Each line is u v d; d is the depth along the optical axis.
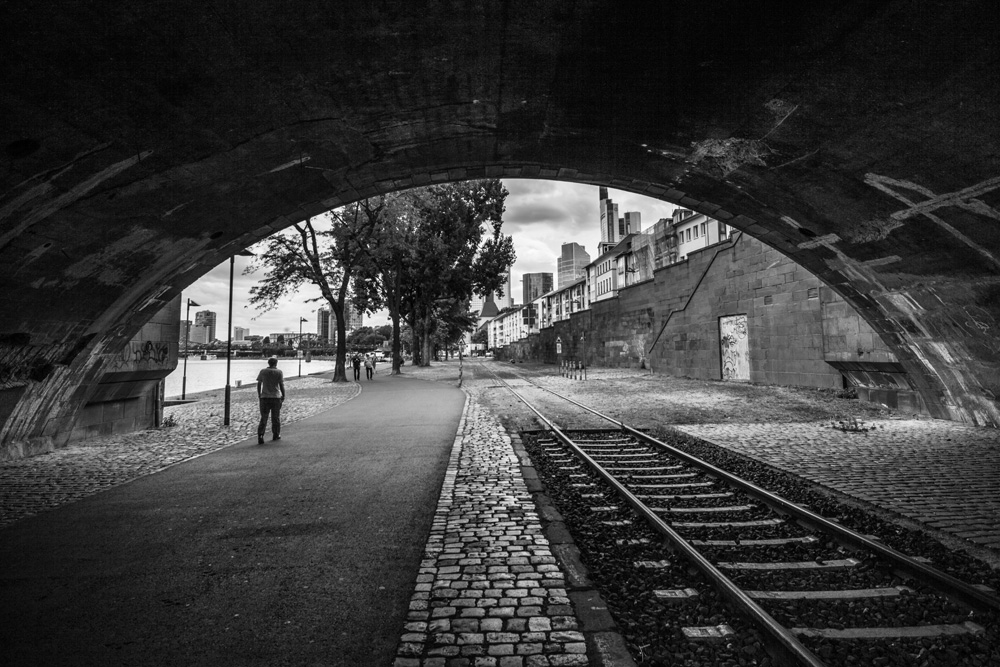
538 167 9.67
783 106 6.44
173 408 18.34
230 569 4.40
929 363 11.89
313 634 3.34
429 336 64.62
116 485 7.42
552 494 6.59
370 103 6.46
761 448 9.16
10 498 6.76
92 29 4.22
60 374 9.79
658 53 5.59
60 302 8.40
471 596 3.78
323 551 4.77
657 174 9.48
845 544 4.64
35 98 4.70
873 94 5.83
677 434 10.70
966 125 5.84
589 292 84.44
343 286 32.16
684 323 27.98
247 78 5.40
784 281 20.22
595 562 4.41
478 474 7.60
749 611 3.28
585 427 12.14
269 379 10.98
